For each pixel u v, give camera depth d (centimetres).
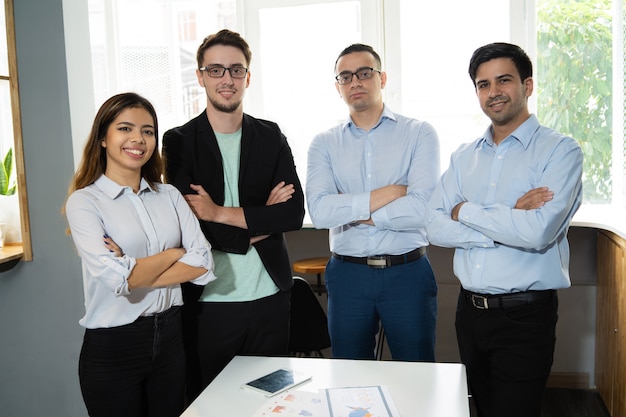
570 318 379
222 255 245
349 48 276
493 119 231
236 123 254
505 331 228
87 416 324
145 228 212
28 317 320
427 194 262
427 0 379
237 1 400
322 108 399
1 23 318
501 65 226
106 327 203
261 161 256
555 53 371
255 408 172
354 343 276
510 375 229
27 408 328
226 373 198
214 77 243
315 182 280
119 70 407
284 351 260
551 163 222
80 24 317
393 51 385
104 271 194
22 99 305
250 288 246
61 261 312
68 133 305
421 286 269
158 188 226
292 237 400
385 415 162
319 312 304
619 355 309
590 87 368
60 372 323
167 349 213
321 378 190
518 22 369
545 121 378
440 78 383
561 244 230
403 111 389
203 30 407
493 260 227
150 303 207
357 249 271
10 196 324
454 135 385
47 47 301
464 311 241
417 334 270
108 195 209
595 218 332
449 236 236
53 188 309
